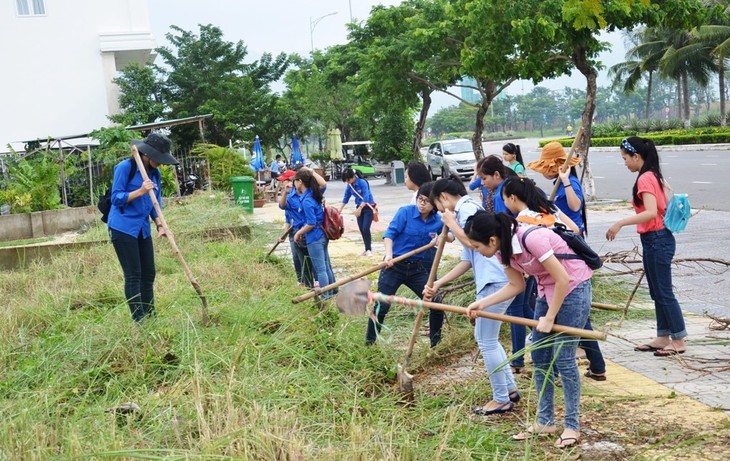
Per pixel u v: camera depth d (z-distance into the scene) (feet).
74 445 13.17
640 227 20.93
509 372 17.65
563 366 15.47
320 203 30.45
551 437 15.83
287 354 19.60
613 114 416.87
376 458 13.56
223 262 35.22
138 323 21.59
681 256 36.29
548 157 21.65
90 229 52.95
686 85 163.32
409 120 124.98
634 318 24.53
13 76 105.70
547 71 63.72
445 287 23.68
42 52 106.42
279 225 59.88
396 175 113.39
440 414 16.58
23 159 73.51
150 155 23.81
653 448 14.35
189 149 100.53
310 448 13.43
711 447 14.74
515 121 445.37
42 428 14.32
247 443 13.43
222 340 20.51
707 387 18.10
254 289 30.17
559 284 14.84
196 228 46.39
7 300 29.91
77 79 107.86
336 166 150.71
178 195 77.41
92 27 107.86
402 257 21.83
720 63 144.46
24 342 21.49
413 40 87.66
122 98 108.06
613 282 27.14
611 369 19.93
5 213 64.80
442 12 86.63
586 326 18.62
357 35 100.73
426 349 21.34
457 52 87.15
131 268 24.23
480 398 18.17
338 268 39.27
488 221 15.40
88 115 108.37
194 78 115.14
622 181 86.22
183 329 20.67
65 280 32.35
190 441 13.62
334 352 20.49
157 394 17.10
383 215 68.90
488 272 17.61
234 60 120.06
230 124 114.11
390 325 24.52
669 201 20.44
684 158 107.76
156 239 42.19
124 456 12.83
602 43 63.52
